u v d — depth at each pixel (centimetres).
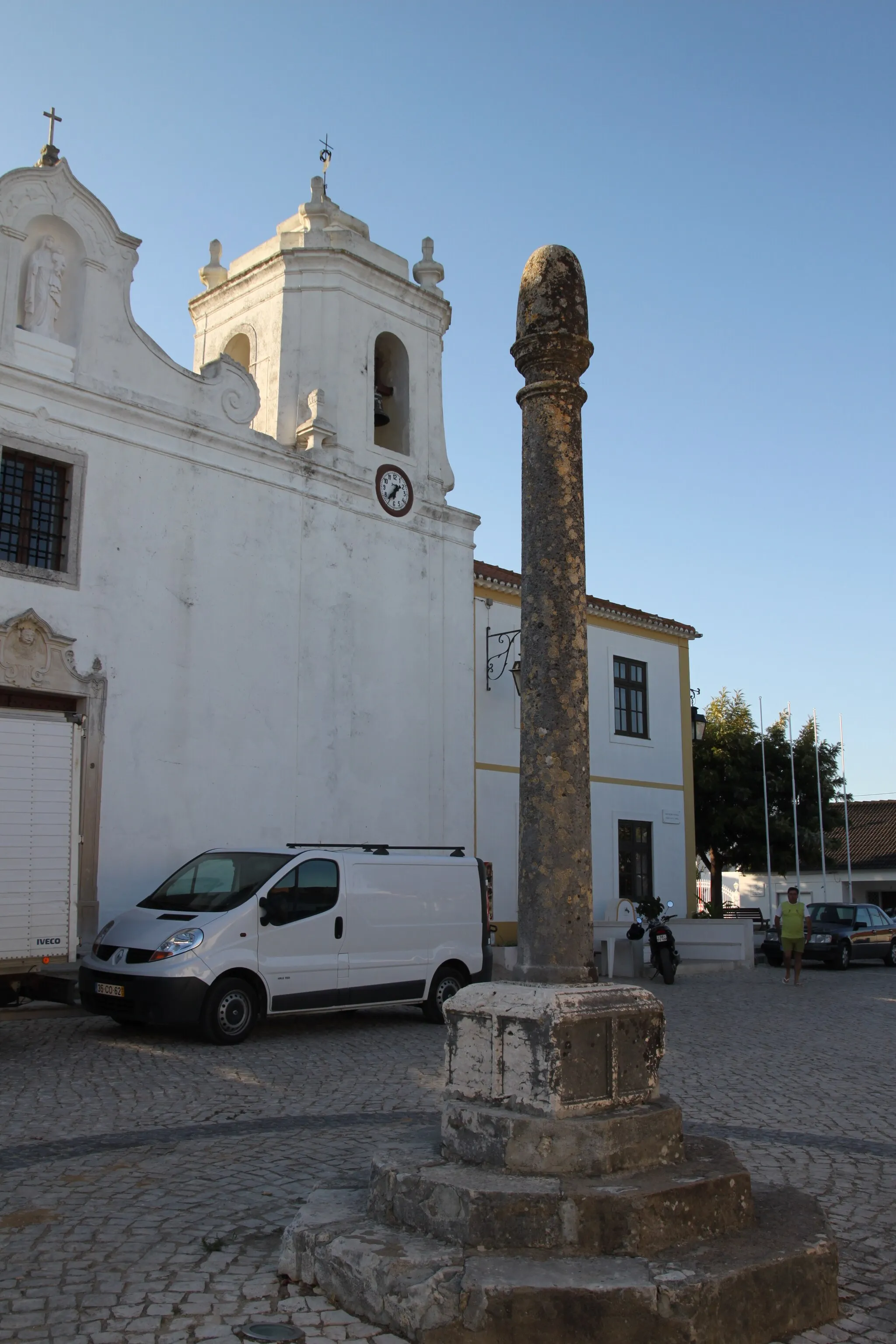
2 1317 413
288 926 1152
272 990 1123
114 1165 630
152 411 1541
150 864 1463
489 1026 482
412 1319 393
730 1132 738
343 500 1794
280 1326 407
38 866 1087
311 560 1728
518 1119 457
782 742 3447
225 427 1633
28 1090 841
